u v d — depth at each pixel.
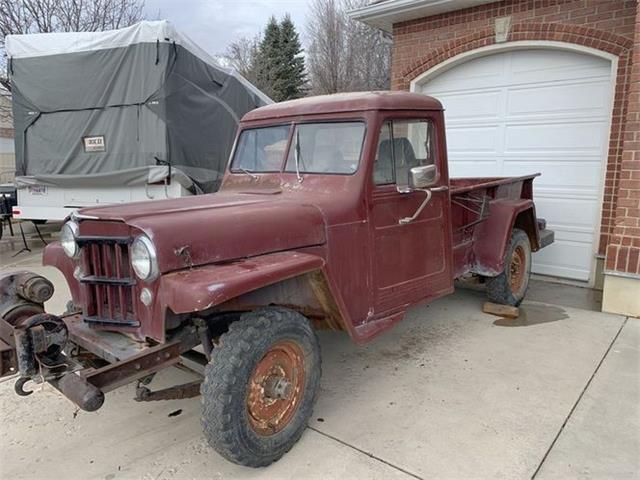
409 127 3.55
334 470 2.55
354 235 3.15
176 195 6.80
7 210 9.04
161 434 2.92
